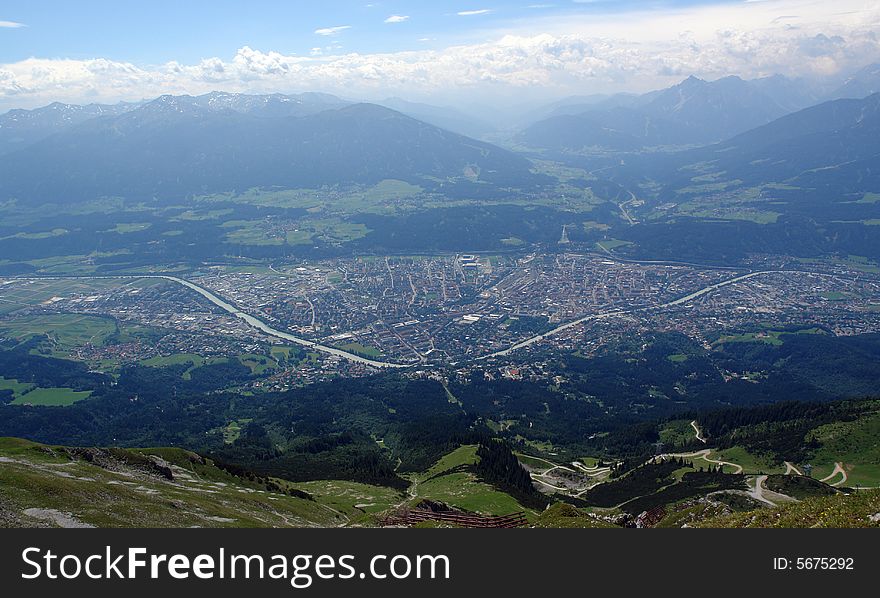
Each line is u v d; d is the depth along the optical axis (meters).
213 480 138.75
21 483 83.12
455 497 157.88
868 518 65.81
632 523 124.31
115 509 85.00
